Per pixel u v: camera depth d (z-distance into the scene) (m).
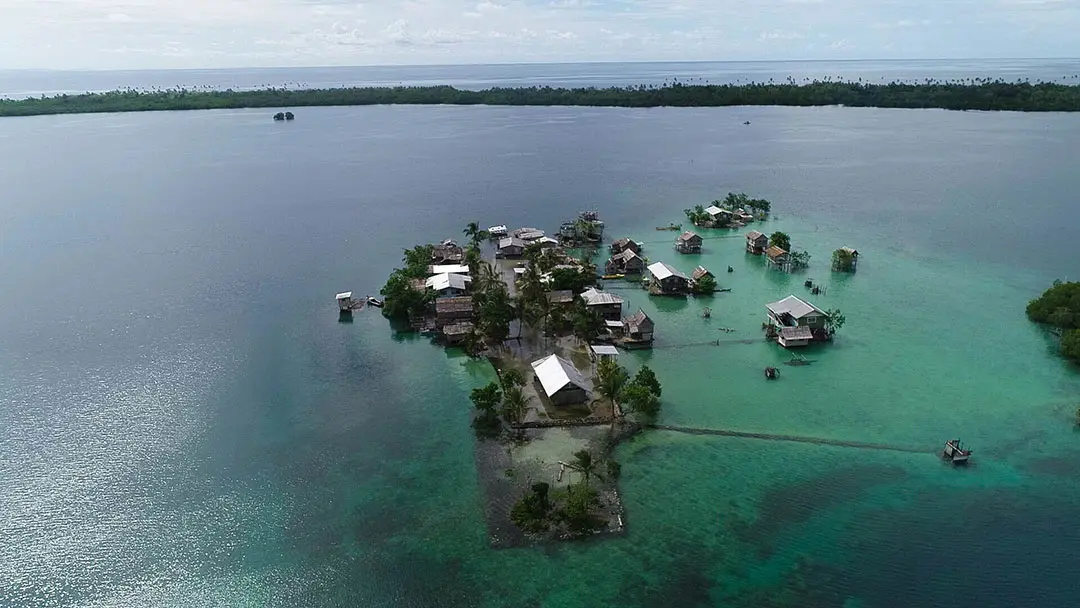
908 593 39.75
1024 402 60.22
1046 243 106.19
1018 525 44.81
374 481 50.41
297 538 44.78
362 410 60.25
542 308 75.44
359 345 73.25
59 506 47.75
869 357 69.50
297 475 51.09
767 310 79.94
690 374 66.31
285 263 101.06
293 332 76.50
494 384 59.12
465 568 42.16
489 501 48.03
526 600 39.75
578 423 57.34
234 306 84.12
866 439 54.97
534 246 100.94
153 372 66.81
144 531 45.47
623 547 43.75
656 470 51.38
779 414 58.88
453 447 54.56
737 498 48.12
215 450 54.12
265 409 60.31
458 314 77.06
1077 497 47.38
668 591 40.28
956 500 47.38
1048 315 76.50
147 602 40.06
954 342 72.62
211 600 40.16
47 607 39.69
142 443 55.06
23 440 55.25
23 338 74.25
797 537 44.31
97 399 61.56
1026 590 39.72
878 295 86.56
